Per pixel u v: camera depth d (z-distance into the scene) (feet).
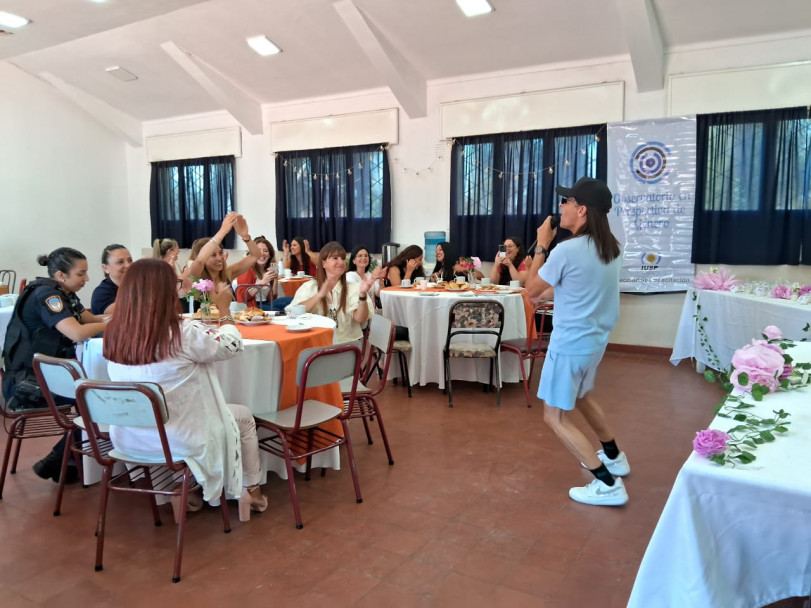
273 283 12.84
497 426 11.42
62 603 5.85
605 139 17.83
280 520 7.64
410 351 13.56
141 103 25.71
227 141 25.18
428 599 5.92
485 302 12.45
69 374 6.95
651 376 15.17
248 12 17.85
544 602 5.86
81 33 20.27
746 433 4.26
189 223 26.84
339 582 6.23
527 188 19.12
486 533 7.26
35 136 25.14
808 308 10.68
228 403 7.69
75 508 7.97
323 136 22.81
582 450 7.84
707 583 3.57
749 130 16.03
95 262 27.76
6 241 24.47
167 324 6.15
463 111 19.90
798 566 3.52
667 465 9.32
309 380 7.30
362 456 9.88
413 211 21.53
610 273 7.32
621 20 15.49
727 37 15.99
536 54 18.06
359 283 11.50
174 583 6.20
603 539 7.10
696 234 16.96
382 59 18.35
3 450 10.07
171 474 7.61
